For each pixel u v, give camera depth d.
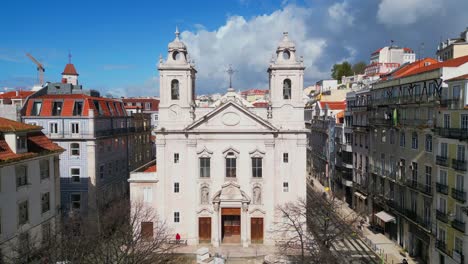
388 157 48.91
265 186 47.16
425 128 39.25
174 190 47.78
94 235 34.03
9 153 33.84
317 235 41.28
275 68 47.31
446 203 35.31
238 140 47.12
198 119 46.69
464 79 33.00
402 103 44.44
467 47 51.81
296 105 47.31
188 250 45.47
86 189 53.72
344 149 65.75
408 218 42.12
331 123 75.31
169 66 47.62
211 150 47.25
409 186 42.12
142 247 34.91
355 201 61.28
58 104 54.88
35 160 37.38
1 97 71.75
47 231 38.56
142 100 102.44
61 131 53.78
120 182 65.94
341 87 97.81
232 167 47.53
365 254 42.53
